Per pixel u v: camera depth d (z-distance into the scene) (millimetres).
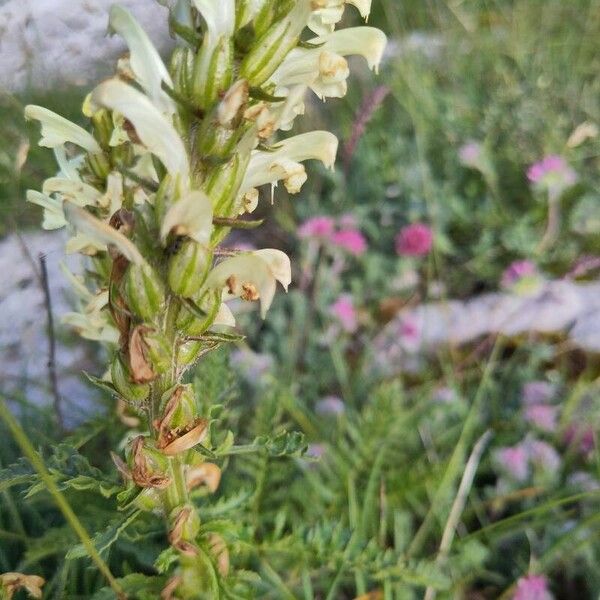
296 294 260
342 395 242
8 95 291
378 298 278
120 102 94
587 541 182
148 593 137
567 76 374
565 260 291
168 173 99
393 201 321
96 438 203
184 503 125
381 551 151
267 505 189
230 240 310
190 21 100
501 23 430
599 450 211
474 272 289
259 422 194
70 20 341
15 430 108
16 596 166
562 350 257
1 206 278
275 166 114
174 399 109
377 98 291
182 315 107
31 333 248
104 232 96
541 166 293
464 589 184
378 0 437
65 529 163
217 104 95
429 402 225
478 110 359
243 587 133
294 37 99
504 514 200
